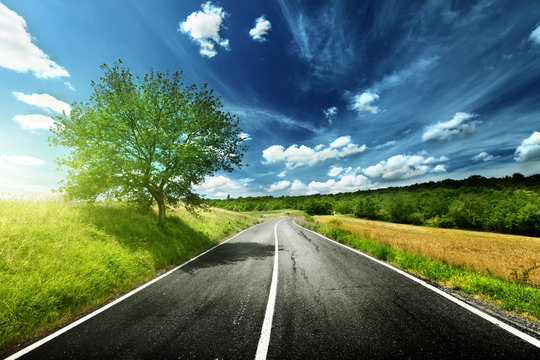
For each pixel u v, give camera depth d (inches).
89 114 355.6
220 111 436.5
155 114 398.9
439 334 107.2
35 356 101.7
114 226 309.3
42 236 217.5
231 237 595.2
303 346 100.3
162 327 122.6
